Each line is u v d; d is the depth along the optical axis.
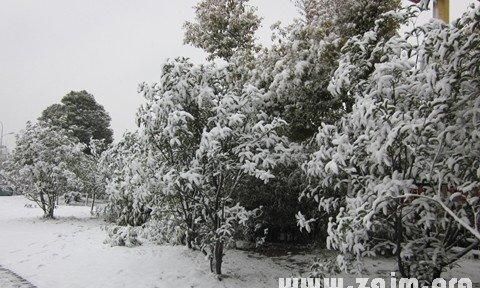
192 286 6.12
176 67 6.51
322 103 8.66
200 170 6.34
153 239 9.31
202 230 6.73
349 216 4.76
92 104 41.88
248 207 8.77
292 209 8.95
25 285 6.02
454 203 4.73
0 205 20.39
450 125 4.44
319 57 8.44
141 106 6.90
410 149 4.43
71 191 14.70
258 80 9.47
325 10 9.55
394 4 9.33
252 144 6.39
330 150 5.21
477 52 4.11
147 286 6.05
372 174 4.95
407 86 4.70
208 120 6.50
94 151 17.50
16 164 14.36
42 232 10.92
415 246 5.12
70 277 6.46
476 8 4.07
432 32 4.46
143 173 7.16
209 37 14.62
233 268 7.22
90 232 10.98
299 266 7.63
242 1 14.76
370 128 4.76
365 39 5.57
